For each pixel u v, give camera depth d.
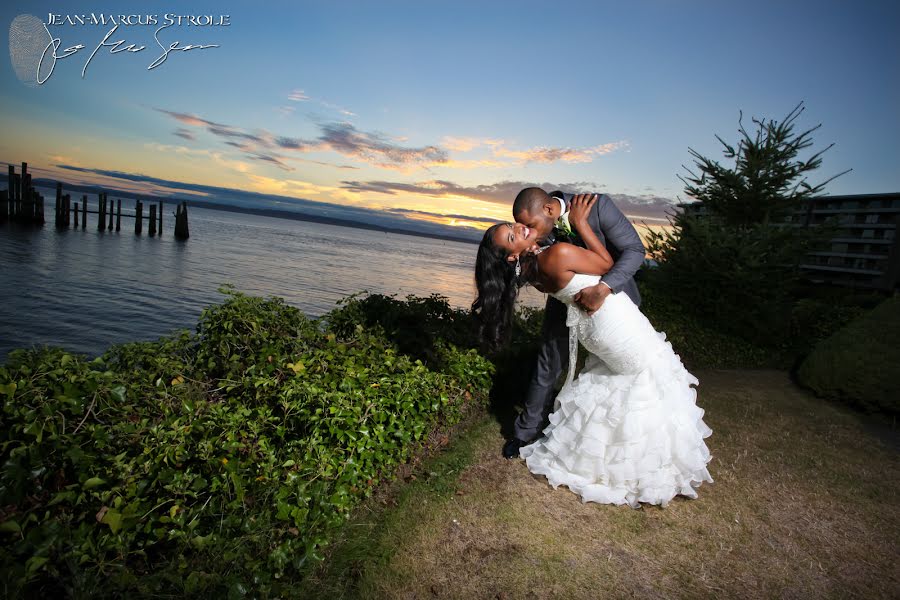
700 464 2.92
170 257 27.72
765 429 4.30
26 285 15.52
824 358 5.53
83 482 1.88
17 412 1.89
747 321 7.99
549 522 2.64
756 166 8.24
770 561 2.43
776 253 7.75
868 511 2.96
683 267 8.40
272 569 2.01
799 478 3.35
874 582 2.31
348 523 2.48
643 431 2.83
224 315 3.66
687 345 7.04
